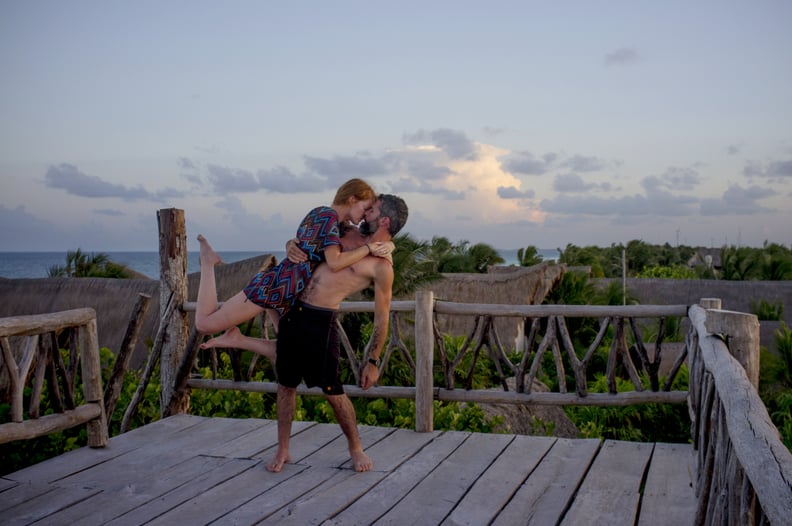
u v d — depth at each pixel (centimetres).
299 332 394
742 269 4638
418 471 419
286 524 339
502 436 497
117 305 1505
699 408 392
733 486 223
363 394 542
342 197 401
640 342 510
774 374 1686
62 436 621
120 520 346
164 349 586
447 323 2111
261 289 395
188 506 364
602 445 474
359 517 347
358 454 425
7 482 405
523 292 2220
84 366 470
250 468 428
